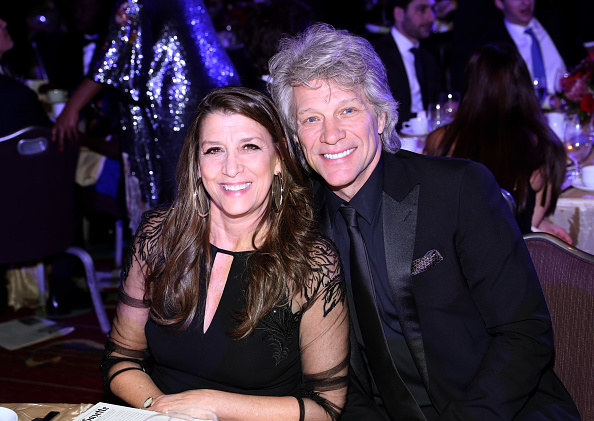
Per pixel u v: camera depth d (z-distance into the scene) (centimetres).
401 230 151
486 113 240
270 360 149
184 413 108
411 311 151
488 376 144
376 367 157
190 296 150
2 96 313
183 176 154
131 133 315
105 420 107
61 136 298
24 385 286
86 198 393
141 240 161
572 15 542
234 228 152
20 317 371
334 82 148
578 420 148
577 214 251
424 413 158
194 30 302
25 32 474
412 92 463
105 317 340
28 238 296
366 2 640
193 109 304
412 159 159
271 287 146
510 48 242
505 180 236
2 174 282
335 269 151
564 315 157
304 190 155
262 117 145
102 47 301
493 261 146
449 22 593
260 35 312
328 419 146
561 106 365
